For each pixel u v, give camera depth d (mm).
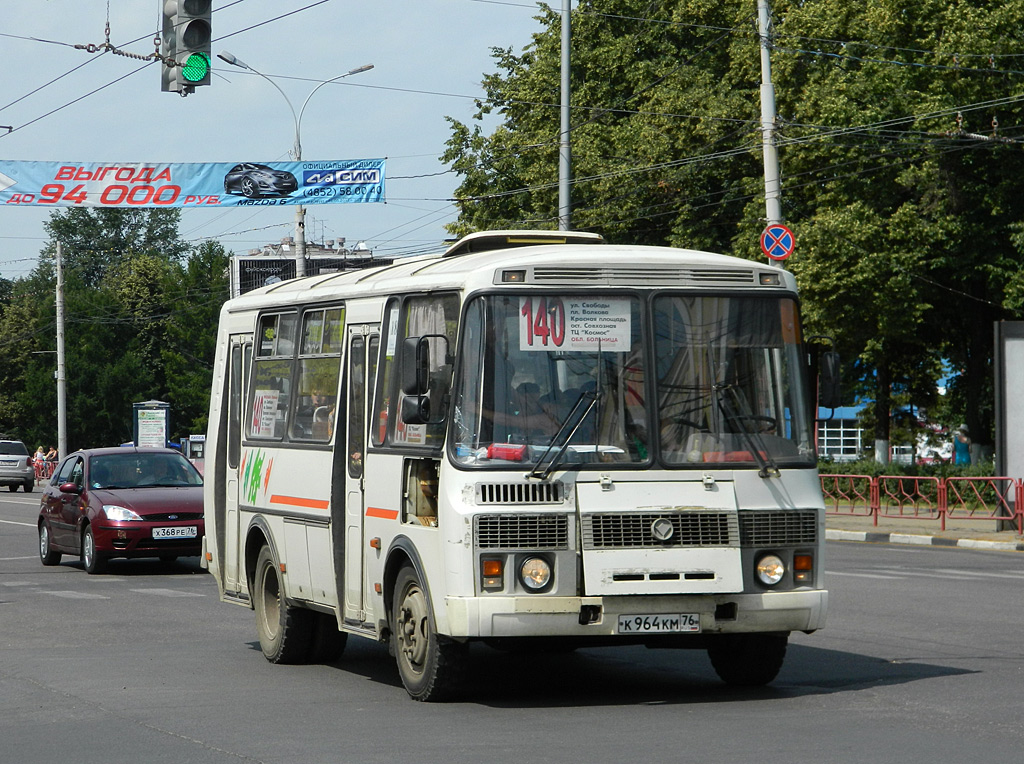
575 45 47500
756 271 10461
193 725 9602
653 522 9773
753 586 10000
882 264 36688
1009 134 36719
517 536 9656
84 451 24641
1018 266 37219
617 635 9695
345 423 11750
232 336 14758
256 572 13594
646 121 44406
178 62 16875
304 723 9586
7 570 23812
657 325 10156
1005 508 29297
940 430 60562
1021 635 13938
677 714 9711
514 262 10031
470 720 9586
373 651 13969
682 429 10055
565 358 9984
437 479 10117
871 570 21594
